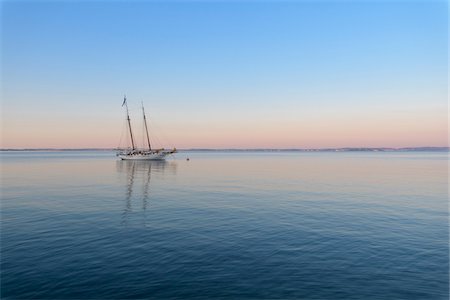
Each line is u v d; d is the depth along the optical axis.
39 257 17.75
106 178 65.69
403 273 16.08
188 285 14.62
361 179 63.84
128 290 14.09
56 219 27.08
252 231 23.50
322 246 20.02
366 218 27.78
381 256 18.31
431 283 15.05
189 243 20.53
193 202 36.06
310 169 95.62
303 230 23.77
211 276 15.55
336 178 66.25
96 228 24.14
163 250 19.14
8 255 18.02
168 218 27.73
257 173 80.06
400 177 68.31
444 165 117.06
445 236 22.20
